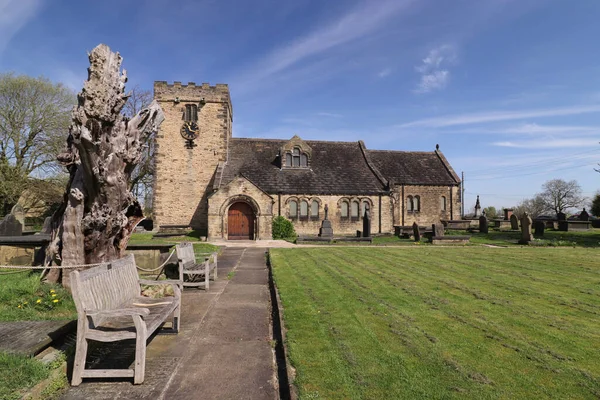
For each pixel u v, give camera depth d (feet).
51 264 25.25
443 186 117.91
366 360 15.75
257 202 85.25
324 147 114.21
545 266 42.98
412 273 37.99
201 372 15.30
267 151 106.93
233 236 86.74
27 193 109.81
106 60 21.98
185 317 23.04
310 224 97.09
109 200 23.47
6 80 104.01
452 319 21.83
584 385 13.70
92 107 21.08
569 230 98.63
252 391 13.76
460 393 12.98
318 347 17.19
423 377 14.21
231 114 112.57
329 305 24.84
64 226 23.35
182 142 97.35
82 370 13.96
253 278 36.78
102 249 24.26
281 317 21.98
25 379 12.71
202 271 30.94
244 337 19.62
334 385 13.48
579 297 27.63
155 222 95.86
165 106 96.99
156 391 13.58
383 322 21.11
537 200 234.58
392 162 121.19
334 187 99.86
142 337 14.20
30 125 106.73
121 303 18.54
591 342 18.25
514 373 14.67
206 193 97.50
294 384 13.61
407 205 115.65
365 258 50.16
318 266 42.68
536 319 22.02
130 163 25.23
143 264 35.88
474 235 92.17
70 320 18.12
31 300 20.83
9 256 37.40
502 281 33.73
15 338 15.55
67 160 24.50
